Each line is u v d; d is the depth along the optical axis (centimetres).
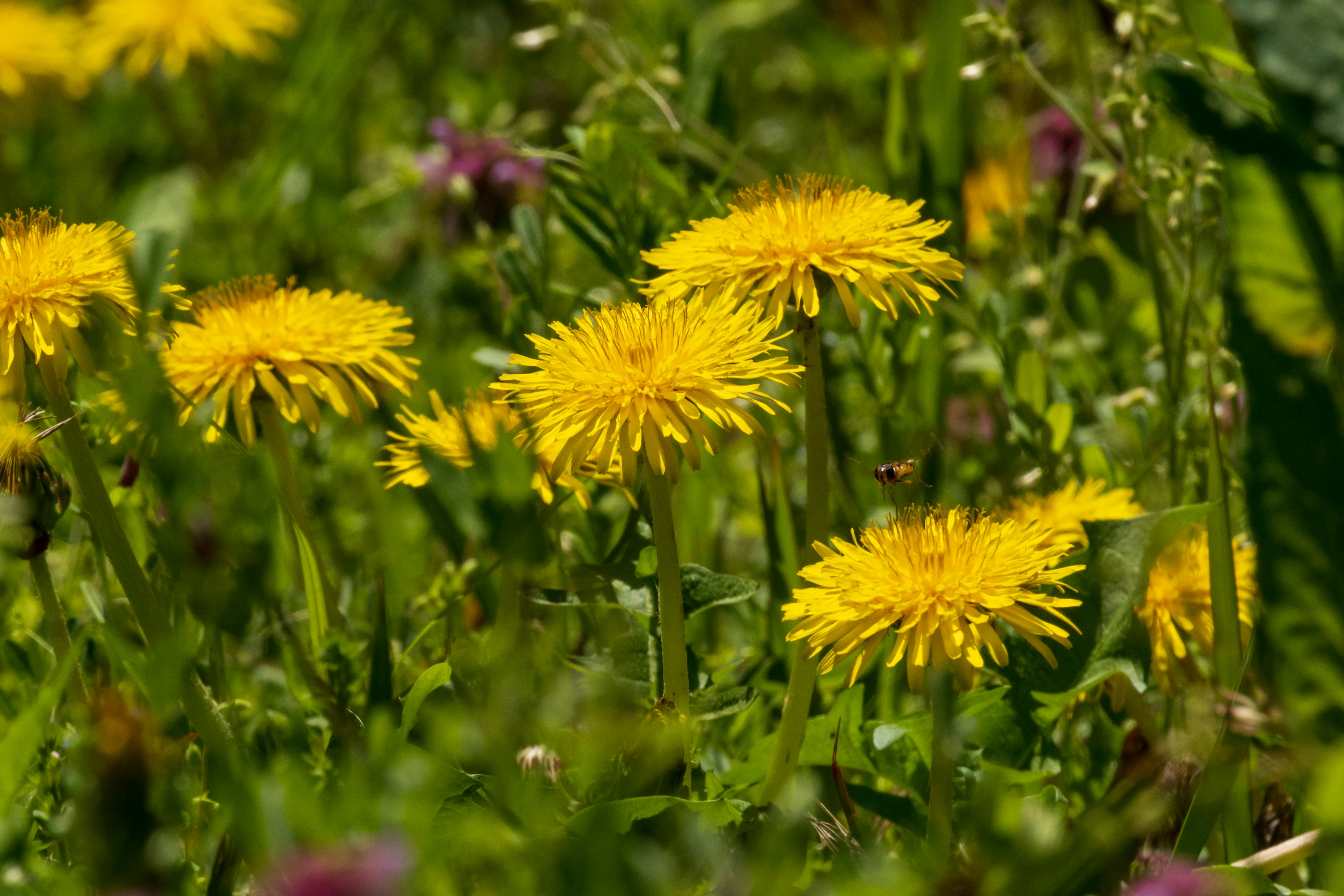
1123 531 97
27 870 93
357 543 108
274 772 92
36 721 92
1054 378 107
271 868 90
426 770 92
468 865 91
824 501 97
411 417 101
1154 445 106
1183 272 105
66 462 100
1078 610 97
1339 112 92
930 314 96
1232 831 96
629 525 100
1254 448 94
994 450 111
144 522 100
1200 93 94
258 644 103
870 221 97
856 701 97
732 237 97
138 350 95
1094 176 110
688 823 92
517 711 94
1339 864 90
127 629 100
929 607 94
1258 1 93
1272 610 94
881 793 97
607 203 106
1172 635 98
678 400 94
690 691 98
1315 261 94
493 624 102
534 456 97
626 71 112
